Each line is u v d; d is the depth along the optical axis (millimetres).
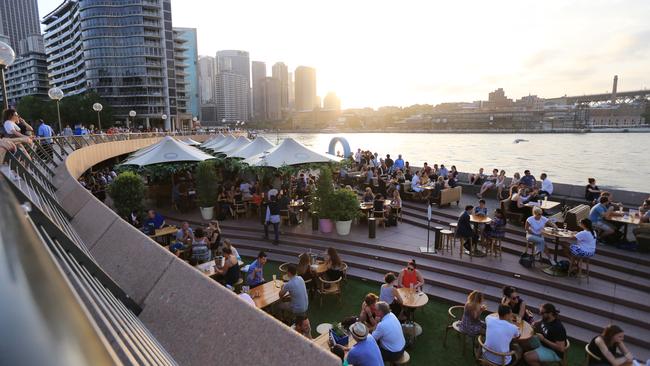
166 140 19469
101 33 107250
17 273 799
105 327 1956
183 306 2793
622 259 10656
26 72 155500
